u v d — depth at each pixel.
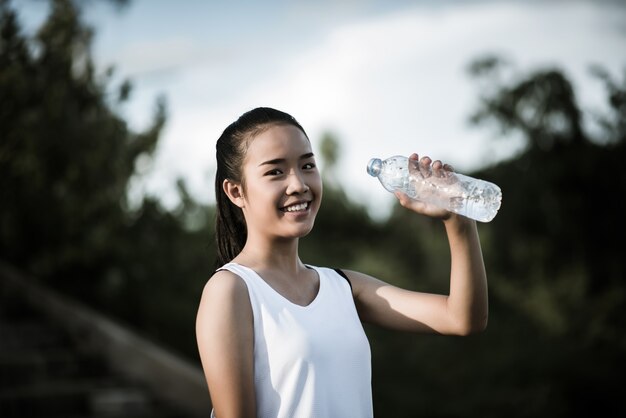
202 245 7.42
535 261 10.62
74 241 6.86
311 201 1.89
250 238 1.93
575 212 10.50
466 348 8.50
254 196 1.87
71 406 5.55
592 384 8.24
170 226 7.16
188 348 7.36
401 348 8.44
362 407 1.84
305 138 1.90
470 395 7.90
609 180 10.20
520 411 7.79
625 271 10.36
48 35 5.74
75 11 5.92
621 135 10.09
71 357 6.12
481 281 1.85
